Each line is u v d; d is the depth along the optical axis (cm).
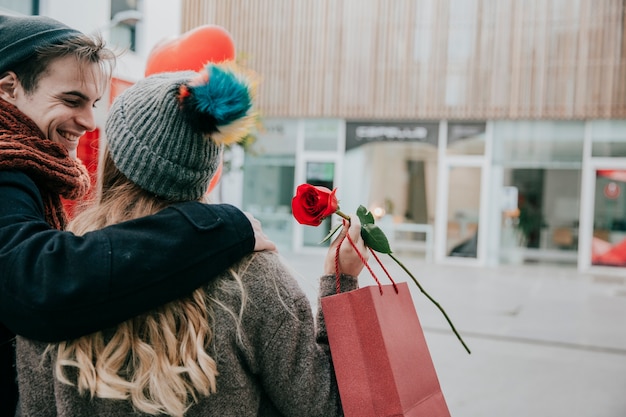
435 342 620
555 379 507
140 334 105
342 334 110
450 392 468
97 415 105
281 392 108
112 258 96
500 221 1396
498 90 1380
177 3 1170
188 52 192
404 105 1443
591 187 1335
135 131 106
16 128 120
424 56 1427
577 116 1330
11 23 122
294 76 1504
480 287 1018
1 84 121
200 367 103
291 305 109
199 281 102
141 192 112
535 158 1376
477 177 1412
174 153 105
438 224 1432
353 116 1473
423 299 870
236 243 107
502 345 617
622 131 1321
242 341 106
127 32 1053
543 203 1370
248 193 1536
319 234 1489
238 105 101
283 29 1505
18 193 112
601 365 554
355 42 1468
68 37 123
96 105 139
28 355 109
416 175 1452
